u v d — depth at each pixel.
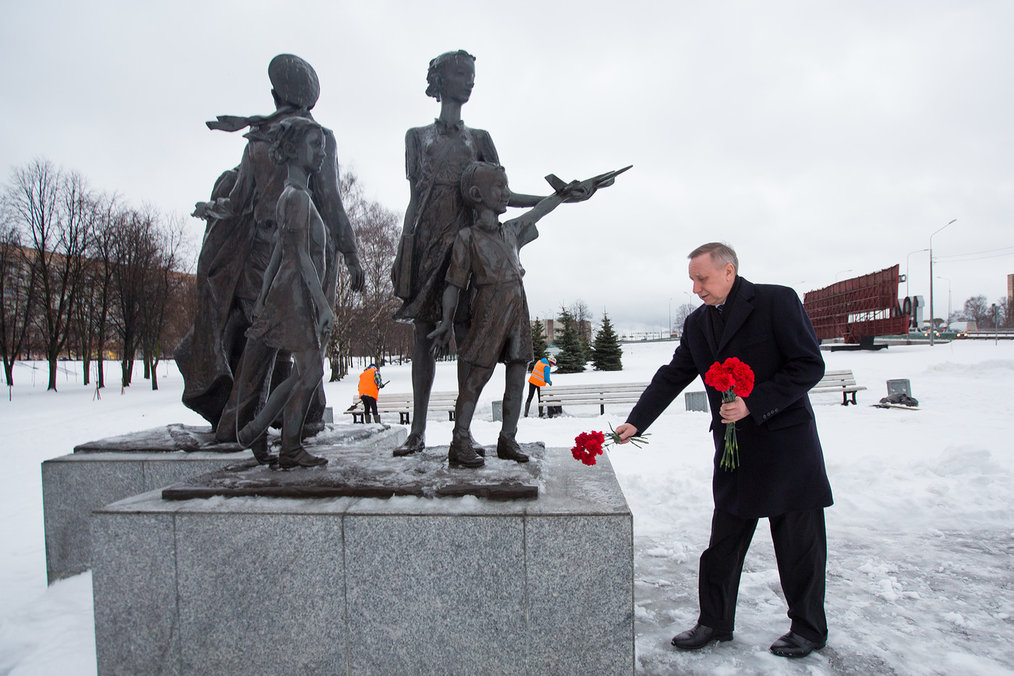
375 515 2.32
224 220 4.55
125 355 28.81
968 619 3.04
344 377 30.11
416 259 3.42
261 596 2.38
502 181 2.95
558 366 29.33
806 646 2.72
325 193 4.19
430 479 2.60
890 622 3.03
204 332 4.58
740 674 2.59
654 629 3.04
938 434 7.92
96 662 2.54
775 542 2.77
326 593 2.35
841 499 4.93
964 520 4.51
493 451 3.32
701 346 2.85
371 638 2.33
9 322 29.00
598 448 2.72
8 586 3.90
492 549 2.28
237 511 2.38
